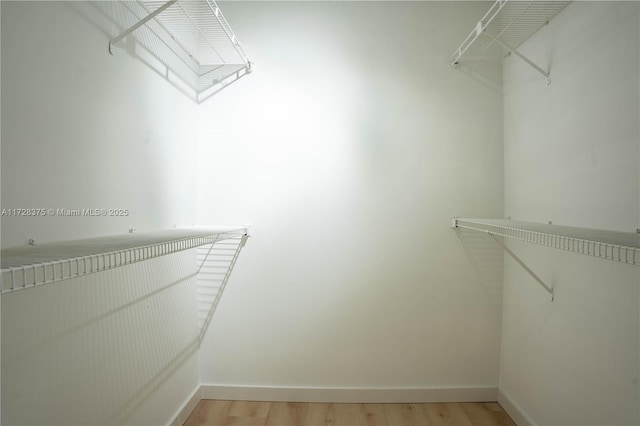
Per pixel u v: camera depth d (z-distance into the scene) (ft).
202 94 7.15
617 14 4.11
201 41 6.25
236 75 7.13
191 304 6.88
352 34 7.12
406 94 7.09
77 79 3.82
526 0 4.88
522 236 6.24
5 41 2.97
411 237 7.09
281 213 7.11
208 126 7.15
